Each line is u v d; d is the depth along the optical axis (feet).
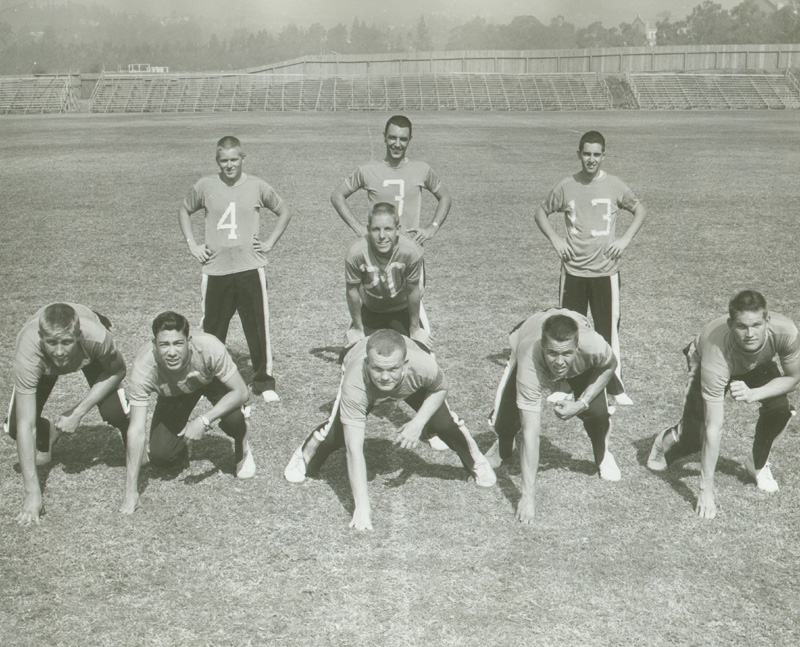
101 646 11.61
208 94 202.49
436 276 32.63
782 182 59.62
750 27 326.24
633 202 20.94
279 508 15.28
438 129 119.75
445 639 11.73
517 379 14.78
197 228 42.86
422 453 17.71
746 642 11.72
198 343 15.21
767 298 28.91
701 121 140.56
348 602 12.53
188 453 16.71
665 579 13.10
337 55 221.66
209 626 12.01
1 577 13.14
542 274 32.94
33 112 194.90
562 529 14.55
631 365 22.63
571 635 11.83
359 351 15.02
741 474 16.55
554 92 204.74
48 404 19.84
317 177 62.54
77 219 45.32
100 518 14.88
